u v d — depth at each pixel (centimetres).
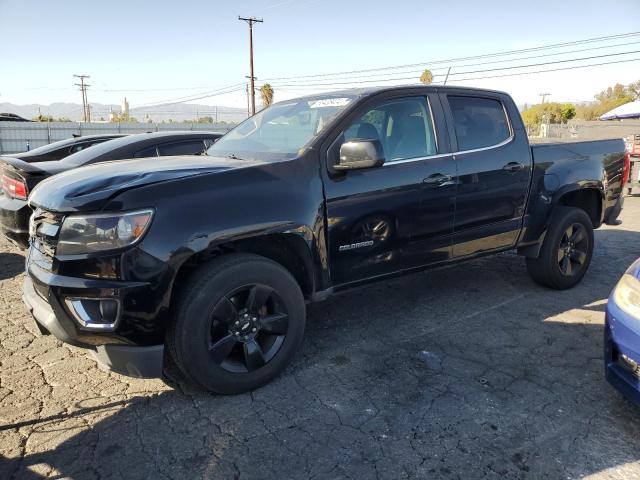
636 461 233
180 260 256
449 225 372
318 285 316
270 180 290
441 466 229
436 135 370
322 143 316
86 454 239
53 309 255
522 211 420
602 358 335
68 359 339
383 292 468
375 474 224
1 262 574
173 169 287
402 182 339
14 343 363
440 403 281
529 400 284
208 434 254
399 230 344
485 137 401
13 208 489
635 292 256
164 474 226
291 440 249
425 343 359
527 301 442
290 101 412
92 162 567
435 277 512
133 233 246
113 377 314
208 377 276
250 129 401
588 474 224
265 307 296
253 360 289
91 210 248
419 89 372
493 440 248
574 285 479
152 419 267
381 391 294
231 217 270
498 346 354
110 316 250
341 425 261
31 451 241
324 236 309
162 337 259
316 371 319
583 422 263
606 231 750
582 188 455
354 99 344
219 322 277
